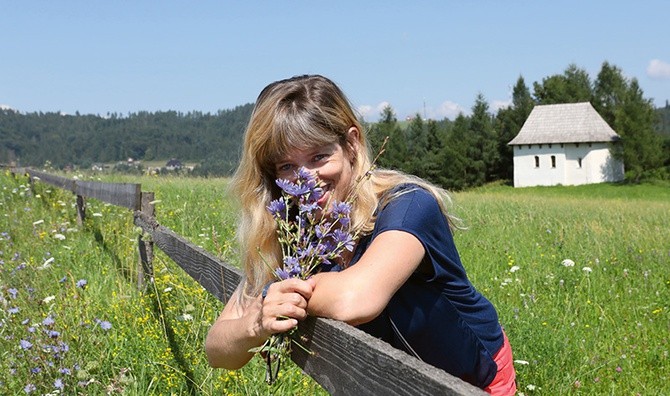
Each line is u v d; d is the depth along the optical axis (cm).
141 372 395
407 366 146
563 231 1166
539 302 655
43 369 379
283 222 220
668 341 534
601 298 675
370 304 197
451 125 9038
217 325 246
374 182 224
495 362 238
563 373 465
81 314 471
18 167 2142
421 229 209
